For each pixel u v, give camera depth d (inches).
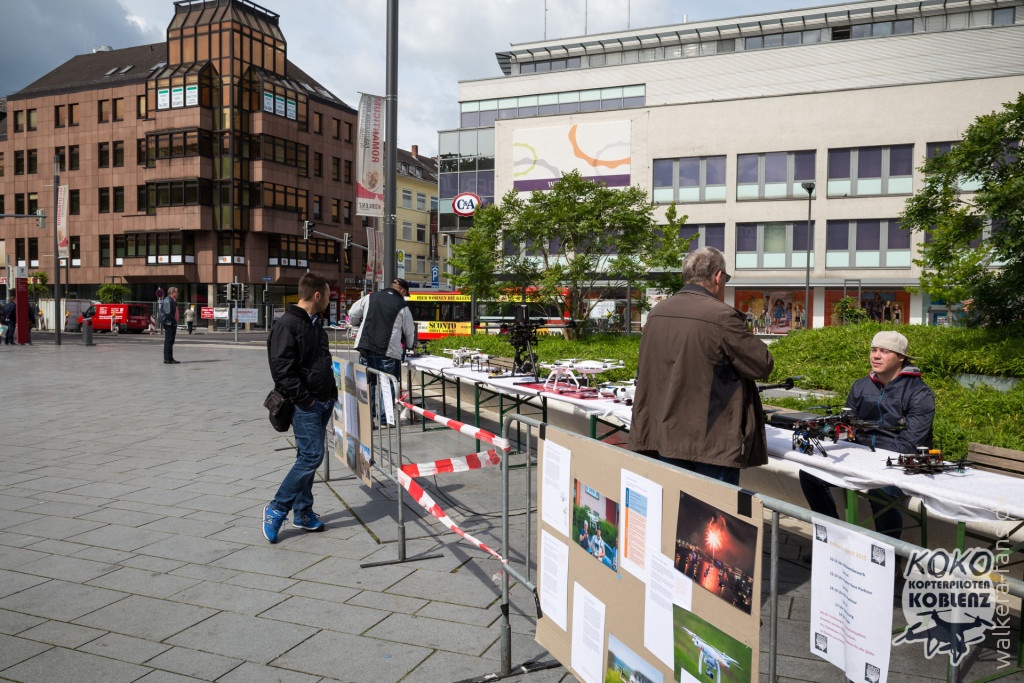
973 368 346.3
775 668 69.4
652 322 135.4
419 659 129.0
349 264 2409.0
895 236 1240.2
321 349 193.3
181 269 2033.7
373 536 196.1
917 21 1692.9
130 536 197.5
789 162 1299.2
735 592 72.1
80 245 2210.9
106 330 1754.4
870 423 157.5
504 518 128.3
